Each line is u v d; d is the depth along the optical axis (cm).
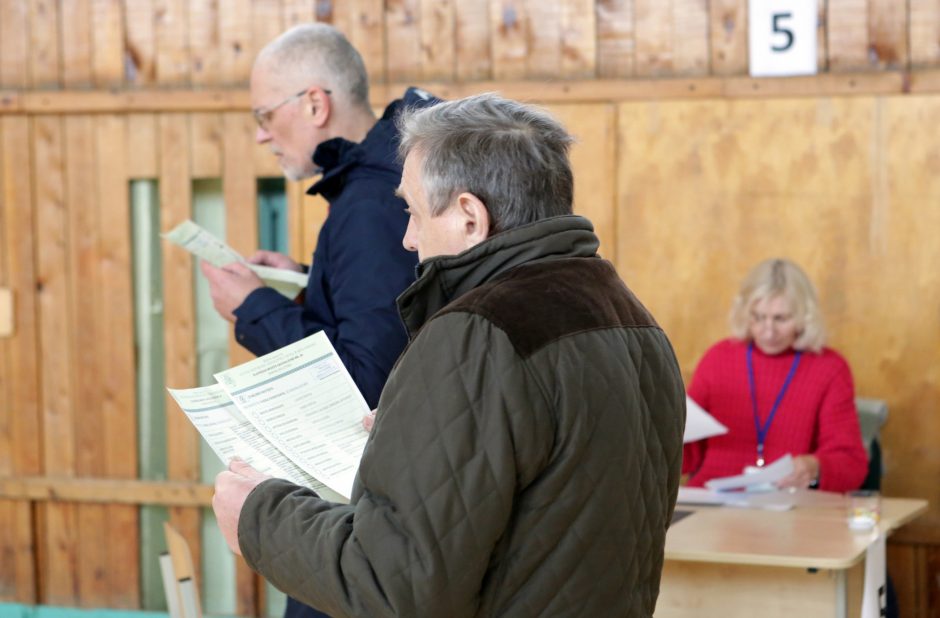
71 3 479
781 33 430
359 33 460
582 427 153
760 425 383
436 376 151
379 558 148
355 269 239
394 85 457
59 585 493
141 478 486
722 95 435
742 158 436
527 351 152
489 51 452
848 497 346
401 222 243
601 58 446
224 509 172
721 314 440
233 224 471
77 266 485
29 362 490
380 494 153
